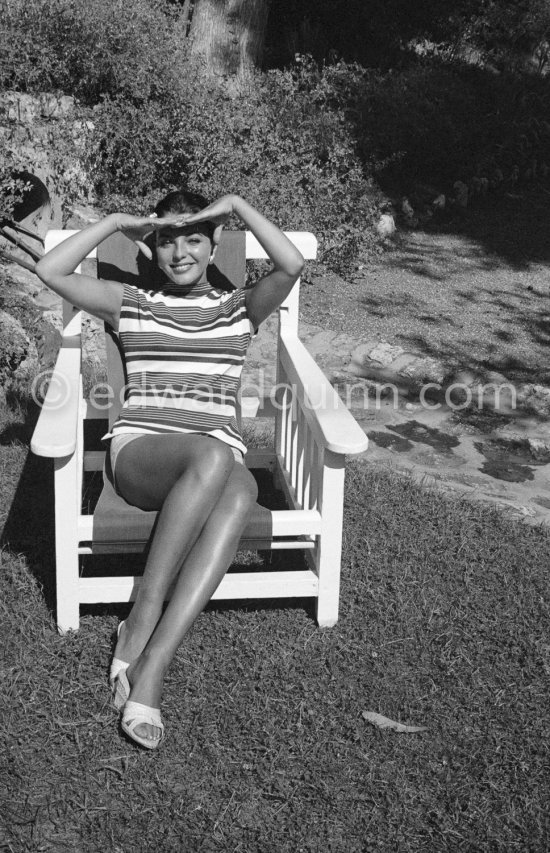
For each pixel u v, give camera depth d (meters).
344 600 3.12
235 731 2.50
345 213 7.82
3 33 7.27
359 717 2.59
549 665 2.83
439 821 2.24
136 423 2.87
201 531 2.62
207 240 3.00
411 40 14.39
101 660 2.73
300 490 3.23
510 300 7.48
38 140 7.00
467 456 4.65
